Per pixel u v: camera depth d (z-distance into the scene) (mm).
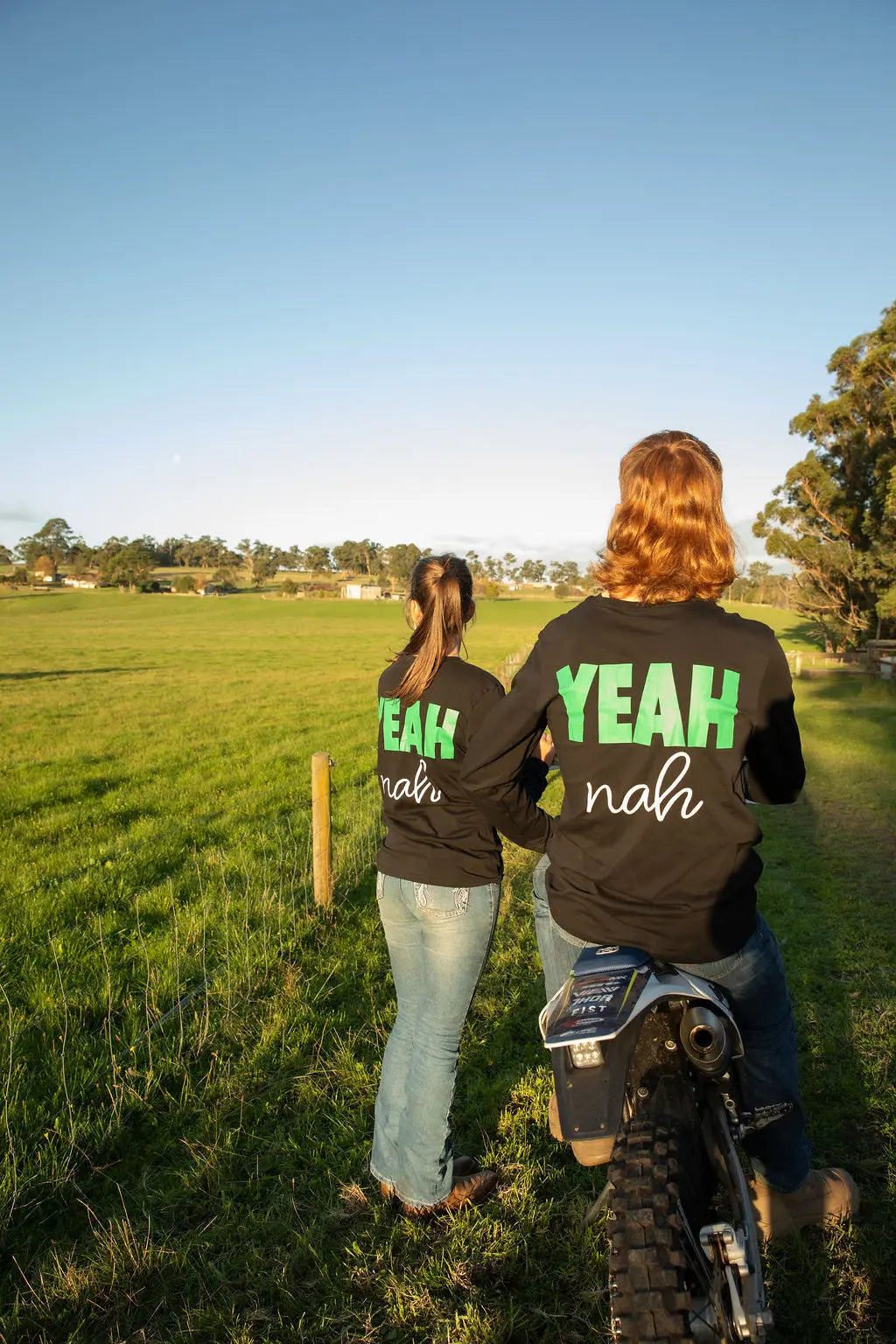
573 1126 1718
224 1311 2406
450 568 2691
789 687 1817
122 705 24750
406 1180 2711
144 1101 3438
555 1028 1717
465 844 2672
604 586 1900
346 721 20812
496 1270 2551
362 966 4910
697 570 1800
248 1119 3354
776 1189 2283
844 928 5492
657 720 1747
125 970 4961
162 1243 2678
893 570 34562
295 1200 2867
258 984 4543
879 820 8906
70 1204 2908
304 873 6723
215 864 7320
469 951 2684
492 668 29375
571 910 1865
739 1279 1587
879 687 26000
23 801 11477
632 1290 1473
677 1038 1803
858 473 39531
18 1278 2580
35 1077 3652
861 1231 2604
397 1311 2389
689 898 1781
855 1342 2230
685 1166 1633
